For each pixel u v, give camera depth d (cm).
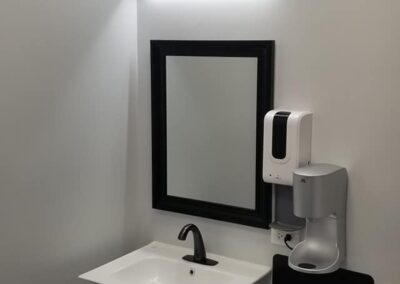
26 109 238
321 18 231
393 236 226
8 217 236
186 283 266
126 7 276
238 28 252
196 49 261
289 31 239
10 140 233
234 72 253
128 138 285
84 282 273
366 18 221
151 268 273
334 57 230
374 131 225
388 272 229
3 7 225
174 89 272
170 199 282
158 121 278
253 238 261
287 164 235
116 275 257
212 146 265
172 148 277
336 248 231
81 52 257
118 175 282
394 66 218
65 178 257
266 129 239
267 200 252
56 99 249
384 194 226
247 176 257
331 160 236
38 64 240
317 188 218
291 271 248
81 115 260
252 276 251
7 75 229
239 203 261
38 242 249
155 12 275
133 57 282
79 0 254
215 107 261
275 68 245
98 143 270
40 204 248
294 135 232
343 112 231
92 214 272
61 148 253
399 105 219
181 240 264
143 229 296
